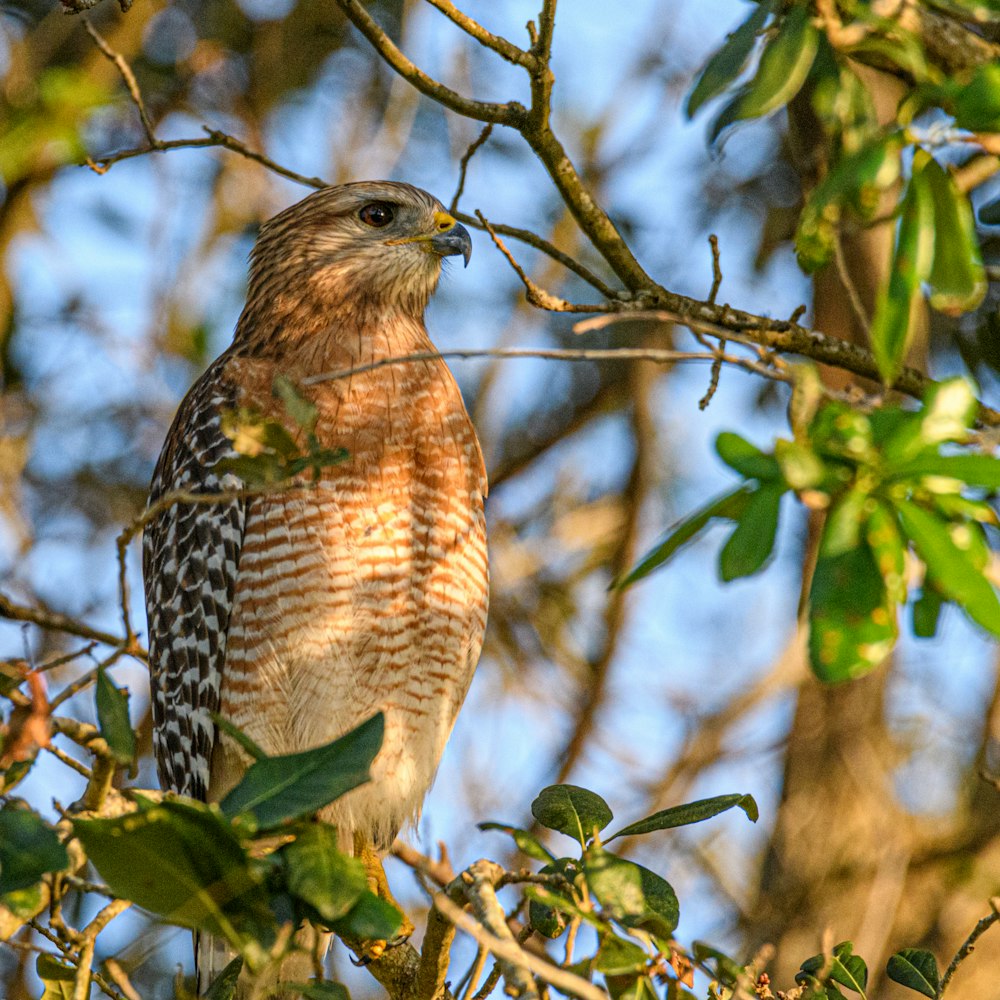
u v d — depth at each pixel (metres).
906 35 5.97
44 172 13.15
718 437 5.21
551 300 8.05
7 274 13.50
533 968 5.57
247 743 5.69
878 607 4.89
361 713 9.42
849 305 12.53
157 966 11.66
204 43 13.66
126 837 5.28
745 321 8.34
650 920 6.32
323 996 5.90
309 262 10.39
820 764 13.08
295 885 5.54
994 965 12.04
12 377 14.01
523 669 14.55
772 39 6.57
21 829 5.24
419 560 9.49
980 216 8.28
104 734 5.35
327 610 9.27
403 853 10.15
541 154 8.21
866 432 5.10
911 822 13.30
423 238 10.50
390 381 9.47
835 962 6.98
